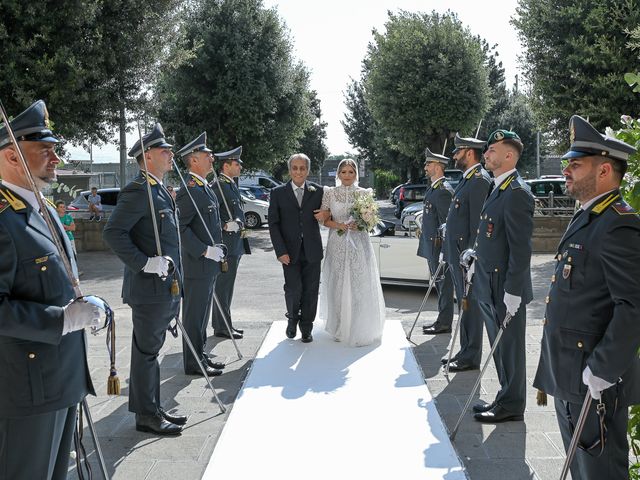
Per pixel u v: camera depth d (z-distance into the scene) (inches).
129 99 596.1
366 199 245.9
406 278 376.2
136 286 166.7
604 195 113.7
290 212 247.8
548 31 561.3
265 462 150.9
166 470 149.9
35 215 110.0
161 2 593.6
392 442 161.2
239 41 733.9
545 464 150.7
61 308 105.0
